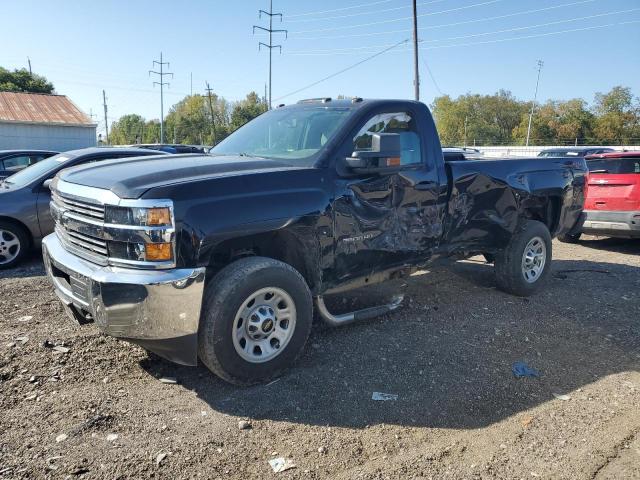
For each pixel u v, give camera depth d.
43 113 29.89
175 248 3.28
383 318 5.12
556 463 2.95
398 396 3.64
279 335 3.82
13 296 5.52
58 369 3.80
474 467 2.90
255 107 81.19
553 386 3.88
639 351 4.59
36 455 2.83
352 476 2.79
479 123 92.69
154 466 2.80
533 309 5.57
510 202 5.62
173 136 103.50
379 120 4.53
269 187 3.72
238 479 2.74
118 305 3.27
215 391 3.63
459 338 4.70
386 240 4.47
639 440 3.19
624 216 8.92
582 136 80.62
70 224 3.74
